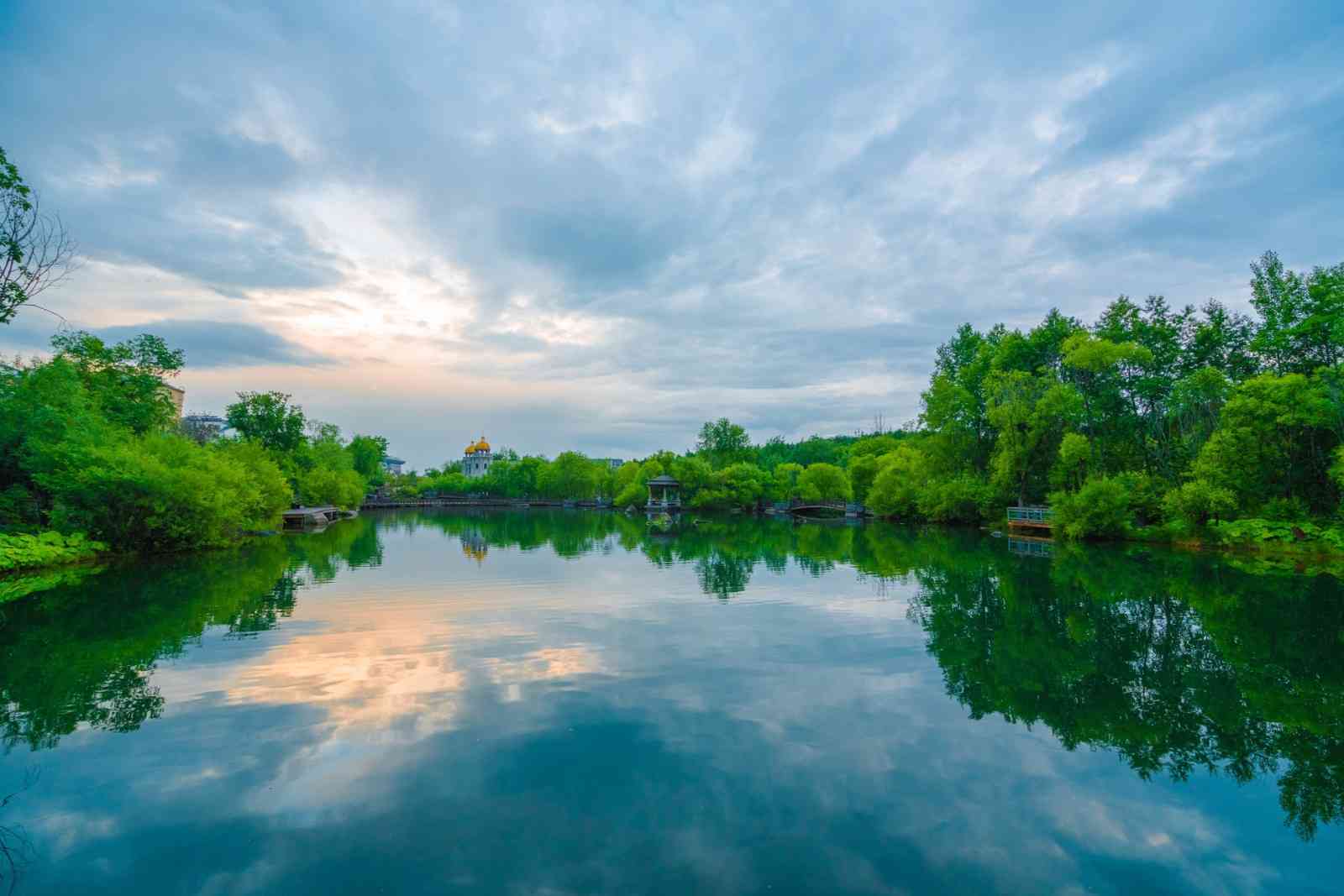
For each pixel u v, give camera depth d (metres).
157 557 27.92
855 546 34.56
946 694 10.09
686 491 94.25
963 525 51.06
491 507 109.44
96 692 10.06
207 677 10.84
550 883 5.34
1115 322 44.75
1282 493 31.20
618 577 22.61
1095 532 34.97
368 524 58.53
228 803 6.67
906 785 7.12
